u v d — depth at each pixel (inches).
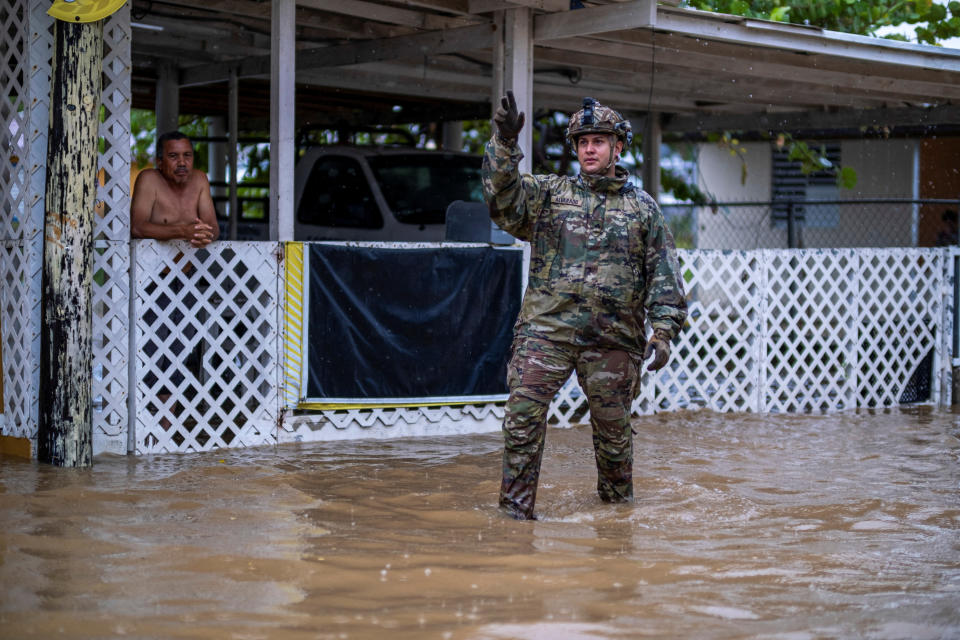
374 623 130.3
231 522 187.0
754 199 733.3
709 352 367.9
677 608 140.0
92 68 244.4
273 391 290.8
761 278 373.1
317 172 446.0
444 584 148.4
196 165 690.8
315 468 251.0
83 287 246.8
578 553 169.3
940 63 372.5
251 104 532.1
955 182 668.7
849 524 197.6
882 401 398.9
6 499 204.5
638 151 596.7
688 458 274.1
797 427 339.0
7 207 265.9
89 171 245.6
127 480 230.4
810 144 710.5
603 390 201.0
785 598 146.4
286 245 289.3
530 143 329.4
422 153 448.1
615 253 195.6
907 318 404.5
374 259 299.6
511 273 323.0
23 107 255.9
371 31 368.8
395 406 307.4
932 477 251.9
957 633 132.3
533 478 198.8
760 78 432.8
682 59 371.6
